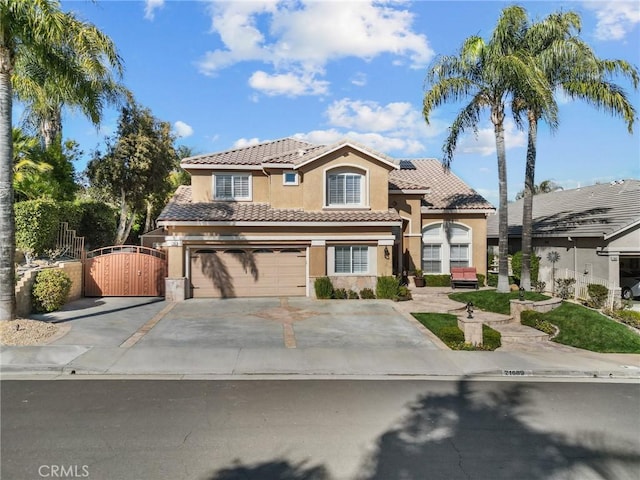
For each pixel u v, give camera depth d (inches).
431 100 740.7
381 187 822.5
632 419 305.4
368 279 784.3
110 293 753.6
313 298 767.1
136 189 1048.2
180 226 745.0
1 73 483.5
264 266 783.1
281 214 784.9
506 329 591.5
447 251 965.8
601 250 819.4
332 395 343.6
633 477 227.6
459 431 280.1
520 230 1093.1
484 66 720.3
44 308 600.1
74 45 506.6
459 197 1005.2
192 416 294.8
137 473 220.1
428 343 504.7
